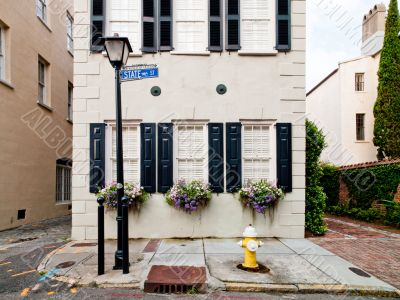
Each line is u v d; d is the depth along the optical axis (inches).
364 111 658.2
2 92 343.6
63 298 159.8
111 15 295.3
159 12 292.8
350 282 176.1
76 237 281.9
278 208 287.6
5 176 346.9
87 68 286.4
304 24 295.0
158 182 285.0
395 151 573.3
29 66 399.9
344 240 279.6
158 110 289.1
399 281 179.6
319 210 308.0
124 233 188.5
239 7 295.0
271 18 298.0
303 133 291.4
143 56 291.4
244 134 295.1
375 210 401.4
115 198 272.8
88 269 195.8
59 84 490.3
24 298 159.6
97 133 284.2
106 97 287.1
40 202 423.2
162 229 283.3
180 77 291.1
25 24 390.3
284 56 294.2
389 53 586.9
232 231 284.7
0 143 339.0
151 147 285.6
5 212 345.4
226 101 291.3
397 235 305.6
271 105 291.9
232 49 292.0
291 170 288.8
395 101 578.6
